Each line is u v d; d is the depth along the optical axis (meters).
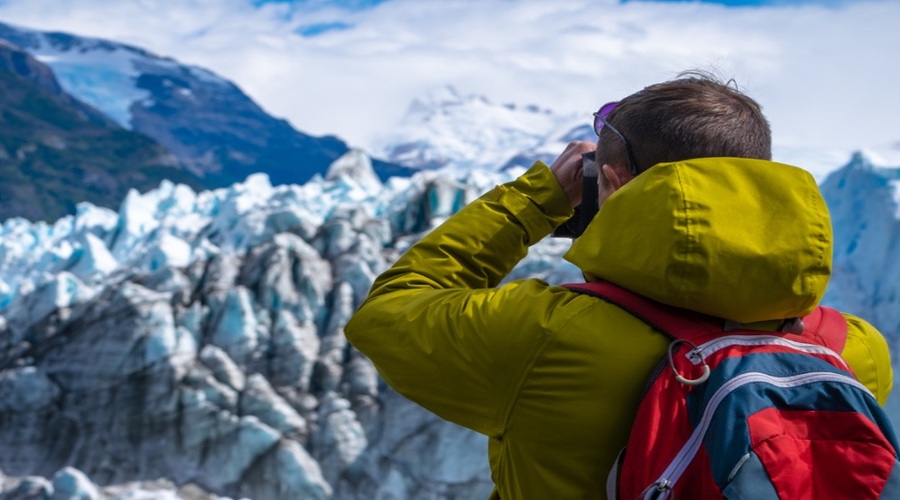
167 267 17.98
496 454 1.42
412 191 20.25
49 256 20.75
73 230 23.19
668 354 1.23
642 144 1.40
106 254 20.25
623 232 1.28
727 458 1.14
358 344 1.48
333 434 15.62
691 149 1.37
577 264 1.35
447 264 1.52
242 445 15.53
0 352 17.70
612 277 1.30
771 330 1.31
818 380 1.20
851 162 17.48
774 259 1.20
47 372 16.95
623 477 1.22
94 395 16.53
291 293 17.41
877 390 1.47
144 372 16.42
